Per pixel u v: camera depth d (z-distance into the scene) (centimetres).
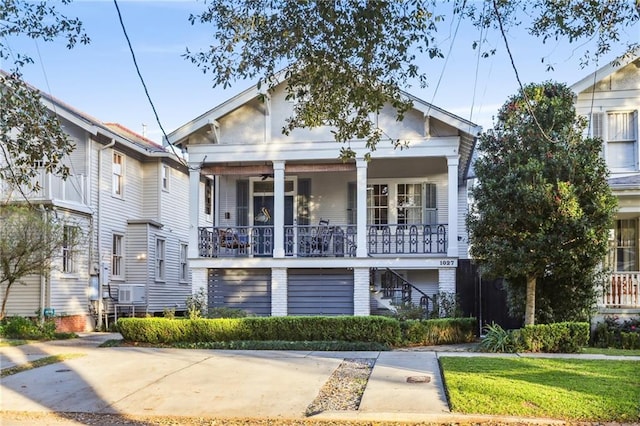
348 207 2080
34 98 993
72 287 2066
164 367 1193
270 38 879
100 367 1200
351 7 820
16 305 1962
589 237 1307
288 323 1541
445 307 1711
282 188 1872
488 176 1414
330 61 858
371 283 1870
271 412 868
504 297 1773
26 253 1706
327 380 1060
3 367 1213
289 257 1847
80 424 829
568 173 1341
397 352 1380
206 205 2864
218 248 1953
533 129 1367
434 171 2069
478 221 1417
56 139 1038
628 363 1137
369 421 807
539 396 859
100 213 2209
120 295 2256
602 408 807
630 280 1627
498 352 1348
